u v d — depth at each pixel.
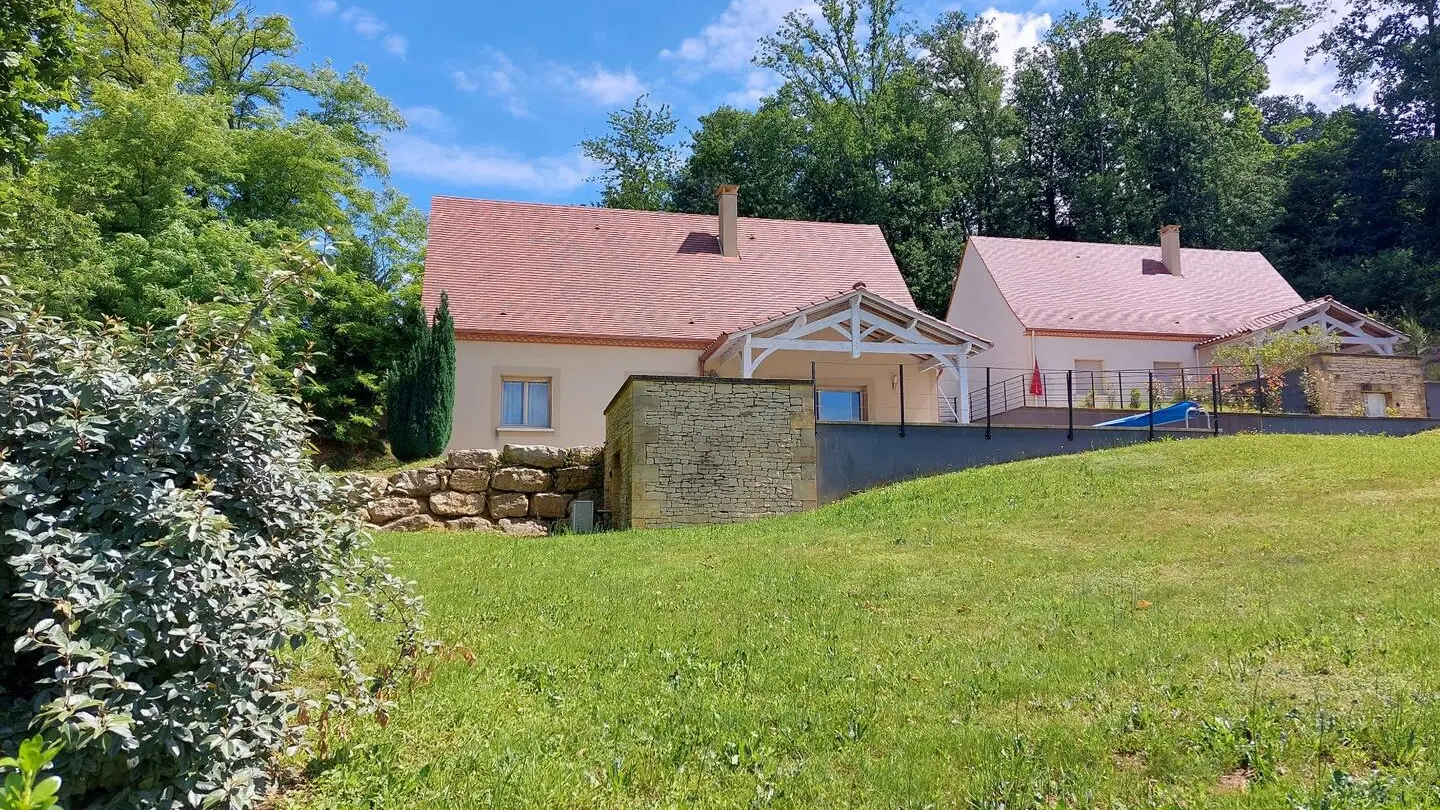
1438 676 5.76
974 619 8.21
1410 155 48.53
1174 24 51.34
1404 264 43.19
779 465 16.28
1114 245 34.16
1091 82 49.38
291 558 4.55
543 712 5.96
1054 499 14.09
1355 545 10.05
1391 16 52.06
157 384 4.23
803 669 6.79
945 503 14.48
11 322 4.12
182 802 3.83
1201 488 13.92
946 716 5.79
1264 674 6.10
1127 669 6.41
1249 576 9.12
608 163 46.81
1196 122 45.06
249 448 4.47
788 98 46.06
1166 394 25.45
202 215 24.66
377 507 17.16
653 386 15.94
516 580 10.34
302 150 28.84
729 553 11.92
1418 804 4.17
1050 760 4.99
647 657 7.17
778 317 19.84
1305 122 55.38
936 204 42.47
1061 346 28.27
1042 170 50.19
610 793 4.77
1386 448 15.91
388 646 7.20
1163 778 4.74
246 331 4.62
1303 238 50.06
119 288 21.11
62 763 3.48
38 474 3.79
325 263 4.86
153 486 3.91
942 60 49.66
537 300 24.11
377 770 4.97
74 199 21.78
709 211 42.34
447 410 21.83
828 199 42.38
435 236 25.48
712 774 5.03
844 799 4.68
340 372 27.52
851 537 12.70
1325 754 4.86
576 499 18.27
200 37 31.52
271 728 4.15
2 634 3.83
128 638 3.57
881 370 23.97
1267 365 24.16
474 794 4.69
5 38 10.96
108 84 24.08
